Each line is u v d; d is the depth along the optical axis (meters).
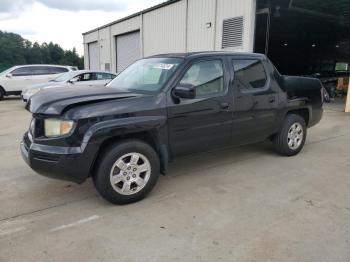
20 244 2.81
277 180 4.33
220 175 4.50
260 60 4.83
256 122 4.71
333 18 16.75
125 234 2.98
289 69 30.48
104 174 3.37
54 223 3.18
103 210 3.46
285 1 12.96
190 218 3.27
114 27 21.62
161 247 2.77
